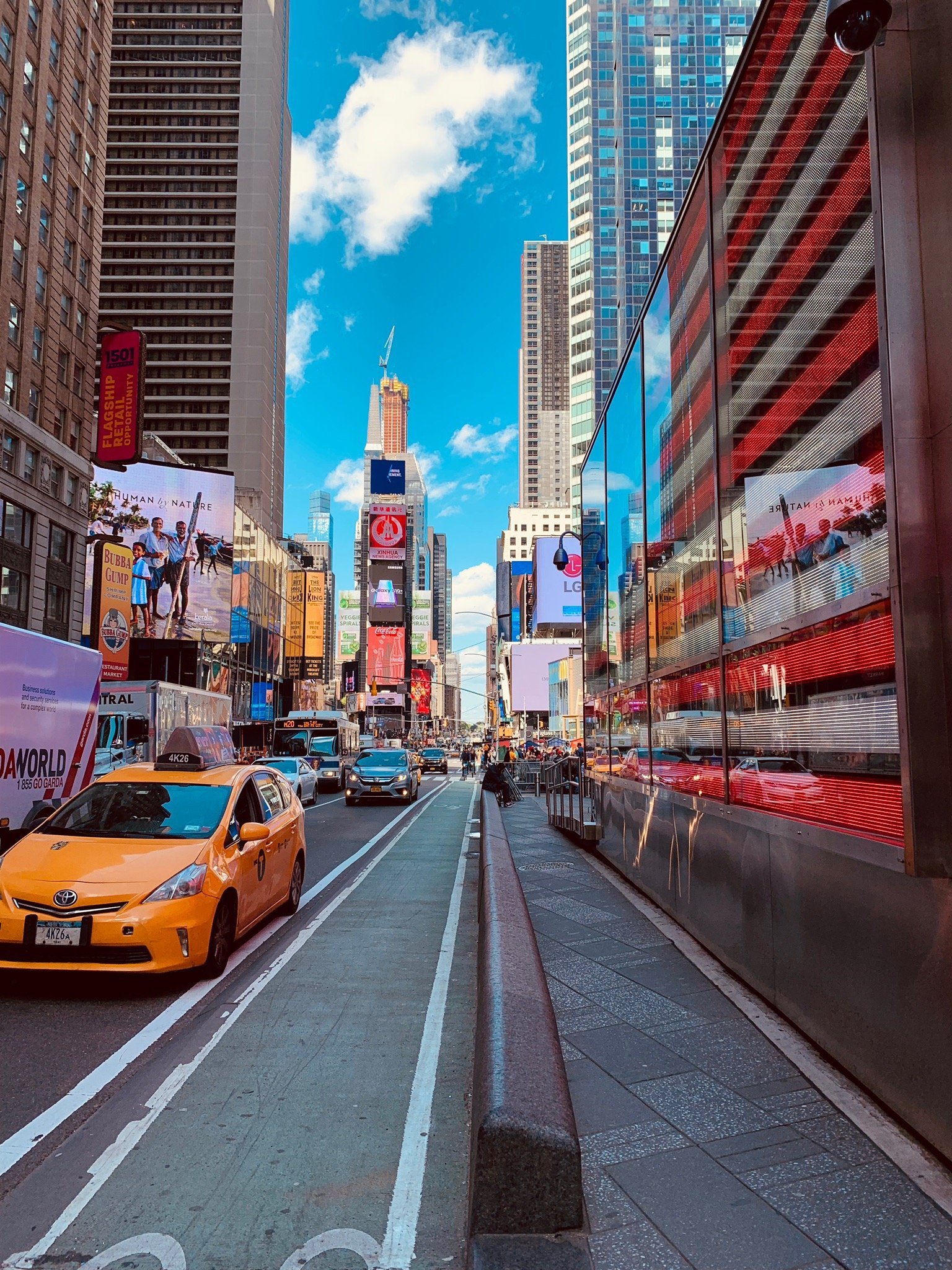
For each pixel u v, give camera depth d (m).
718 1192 3.00
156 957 5.78
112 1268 2.77
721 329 5.93
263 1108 4.05
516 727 85.38
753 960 5.18
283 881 8.50
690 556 6.84
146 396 110.06
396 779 25.31
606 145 117.31
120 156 113.81
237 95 114.31
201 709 25.95
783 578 4.72
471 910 9.08
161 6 115.06
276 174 119.19
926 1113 3.22
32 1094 4.26
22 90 37.47
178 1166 3.47
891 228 3.49
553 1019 3.23
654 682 8.16
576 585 66.06
